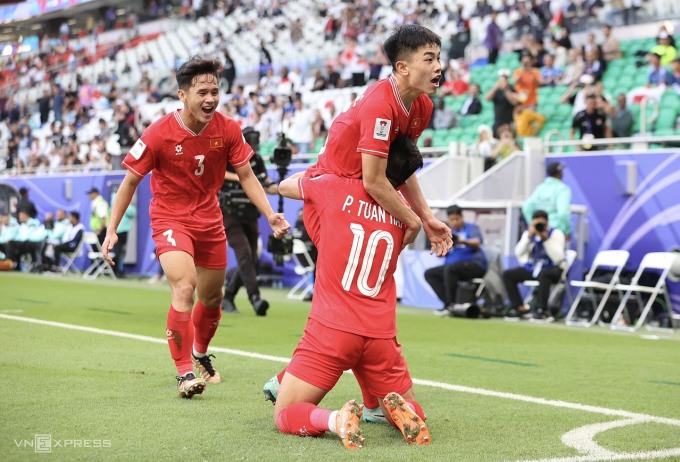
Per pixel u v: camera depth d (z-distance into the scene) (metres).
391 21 27.44
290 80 26.62
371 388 5.15
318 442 4.89
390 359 5.06
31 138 34.03
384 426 5.42
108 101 33.78
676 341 11.38
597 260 13.84
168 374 7.20
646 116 17.86
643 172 14.12
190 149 6.56
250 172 6.79
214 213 6.84
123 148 26.09
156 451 4.63
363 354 5.03
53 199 24.89
